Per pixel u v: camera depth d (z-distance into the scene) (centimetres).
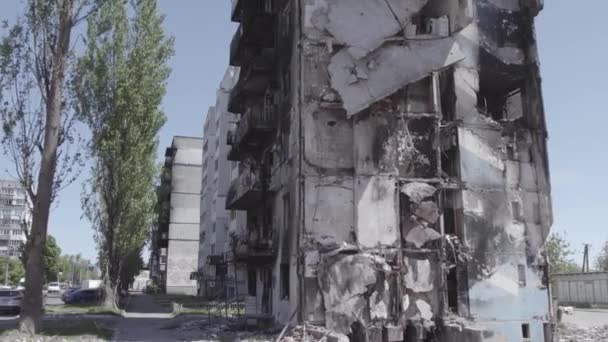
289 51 2256
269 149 2606
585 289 5238
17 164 1925
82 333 1938
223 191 6038
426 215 1964
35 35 1984
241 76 2947
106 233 3612
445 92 2123
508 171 2064
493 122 2091
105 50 3181
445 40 2112
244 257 2450
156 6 3359
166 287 7581
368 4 2103
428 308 1922
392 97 2075
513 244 2003
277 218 2336
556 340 1972
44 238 1856
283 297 2150
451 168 2070
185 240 7788
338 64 2044
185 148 8112
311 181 1947
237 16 3100
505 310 1938
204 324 2409
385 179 1994
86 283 7288
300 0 2122
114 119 3238
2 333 1739
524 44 2203
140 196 3484
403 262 1941
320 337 1645
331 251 1889
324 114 2014
